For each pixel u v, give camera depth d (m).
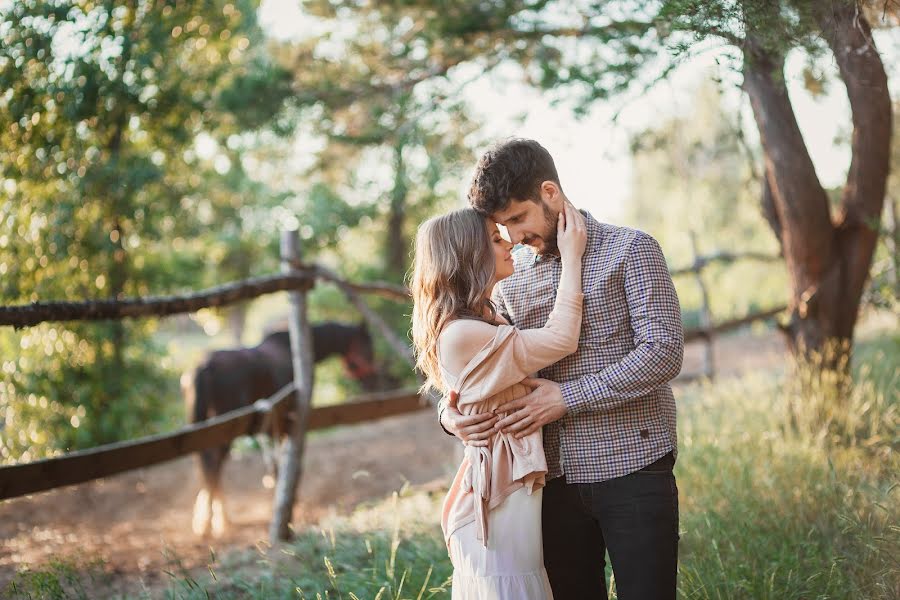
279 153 9.69
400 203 10.47
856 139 4.26
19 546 4.15
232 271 12.19
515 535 2.03
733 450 3.77
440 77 6.49
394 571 3.01
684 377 7.26
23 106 5.57
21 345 5.61
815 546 2.78
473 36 5.65
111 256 6.41
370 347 7.39
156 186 7.27
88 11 6.00
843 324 4.63
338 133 7.47
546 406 2.04
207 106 7.35
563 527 2.19
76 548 3.85
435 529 3.56
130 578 3.58
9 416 5.50
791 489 3.31
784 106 4.14
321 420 4.56
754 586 2.65
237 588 3.12
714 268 14.16
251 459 7.31
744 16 2.56
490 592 2.01
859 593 2.51
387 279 11.27
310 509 5.38
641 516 2.02
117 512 5.27
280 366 5.90
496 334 2.03
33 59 5.64
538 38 5.45
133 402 6.45
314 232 10.46
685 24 2.63
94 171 6.16
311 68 7.27
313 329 7.12
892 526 2.64
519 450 2.05
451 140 6.97
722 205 13.40
